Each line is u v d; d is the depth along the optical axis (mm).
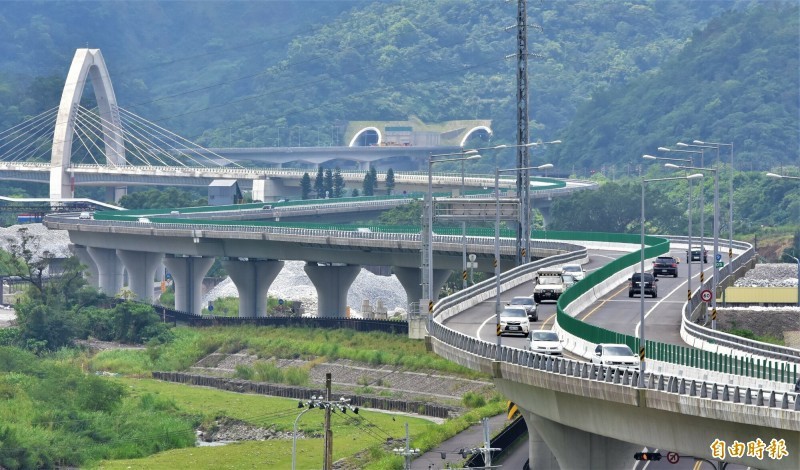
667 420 179750
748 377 187000
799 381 168875
